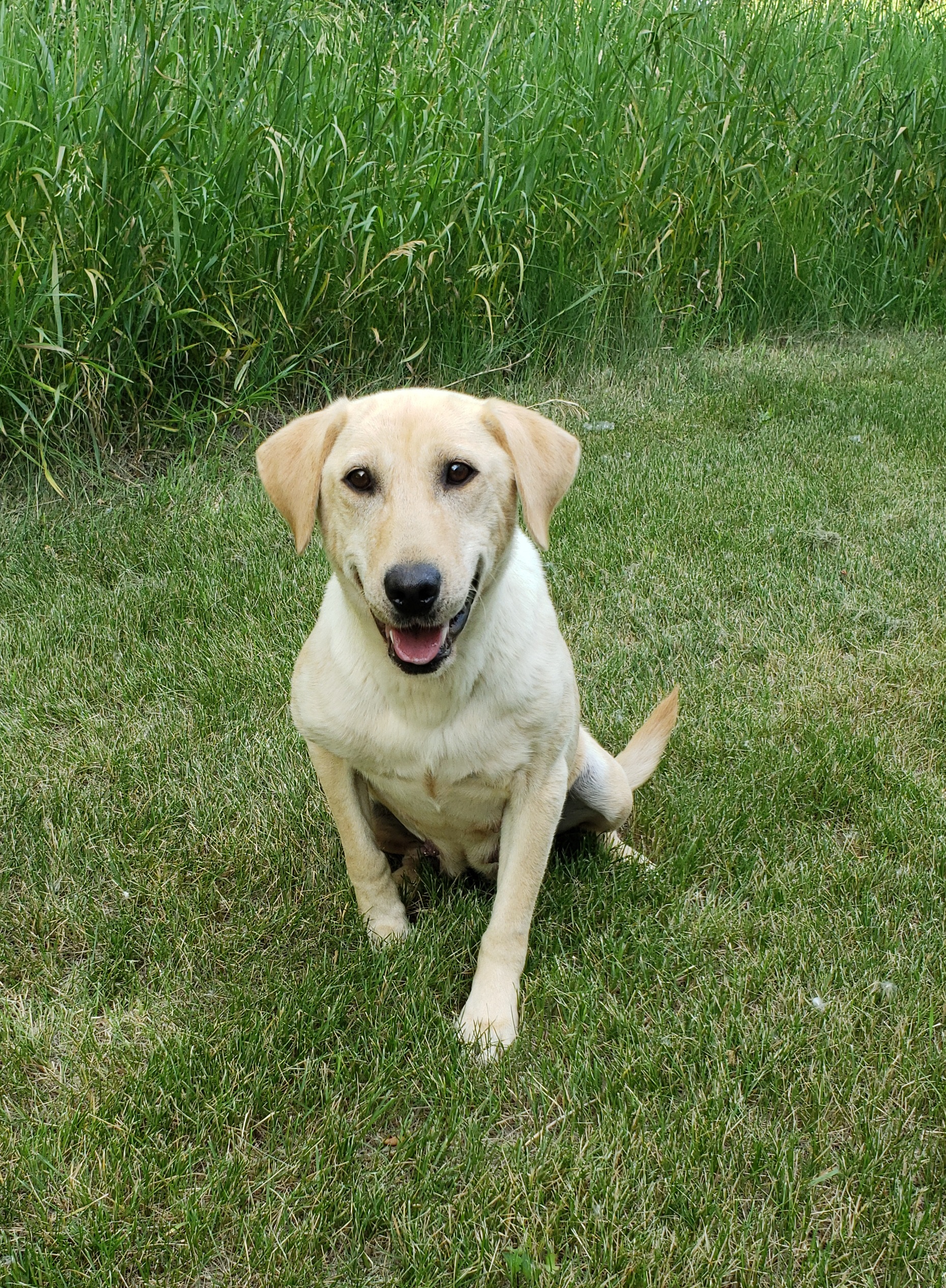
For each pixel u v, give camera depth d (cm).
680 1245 115
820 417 278
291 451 135
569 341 303
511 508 135
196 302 238
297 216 253
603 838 155
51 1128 123
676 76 336
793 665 182
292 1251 115
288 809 156
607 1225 116
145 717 172
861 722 170
